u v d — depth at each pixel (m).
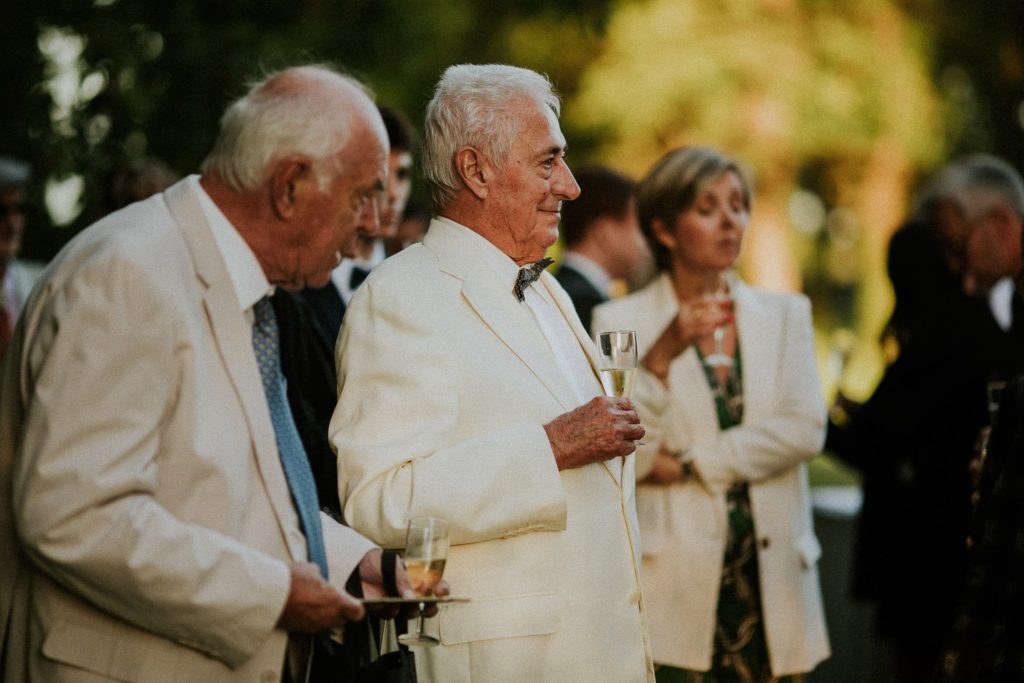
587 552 3.09
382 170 2.65
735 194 4.44
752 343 4.41
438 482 2.94
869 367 16.19
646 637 3.17
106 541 2.28
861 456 4.96
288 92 2.59
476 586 3.02
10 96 8.71
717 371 4.39
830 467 11.06
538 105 3.23
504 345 3.15
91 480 2.27
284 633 2.51
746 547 4.24
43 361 2.37
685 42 19.42
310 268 2.64
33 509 2.27
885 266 5.14
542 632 3.00
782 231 20.45
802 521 4.36
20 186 5.21
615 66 19.14
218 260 2.56
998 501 2.86
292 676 2.64
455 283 3.18
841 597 6.17
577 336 3.46
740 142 19.75
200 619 2.36
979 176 5.48
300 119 2.56
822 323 22.97
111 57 8.71
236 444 2.52
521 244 3.24
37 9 8.67
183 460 2.44
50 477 2.27
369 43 10.69
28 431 2.32
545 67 18.00
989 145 21.06
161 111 8.95
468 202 3.24
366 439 3.02
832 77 20.00
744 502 4.27
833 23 20.23
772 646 4.14
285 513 2.59
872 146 20.19
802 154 20.39
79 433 2.29
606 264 5.45
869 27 20.42
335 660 2.72
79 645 2.41
